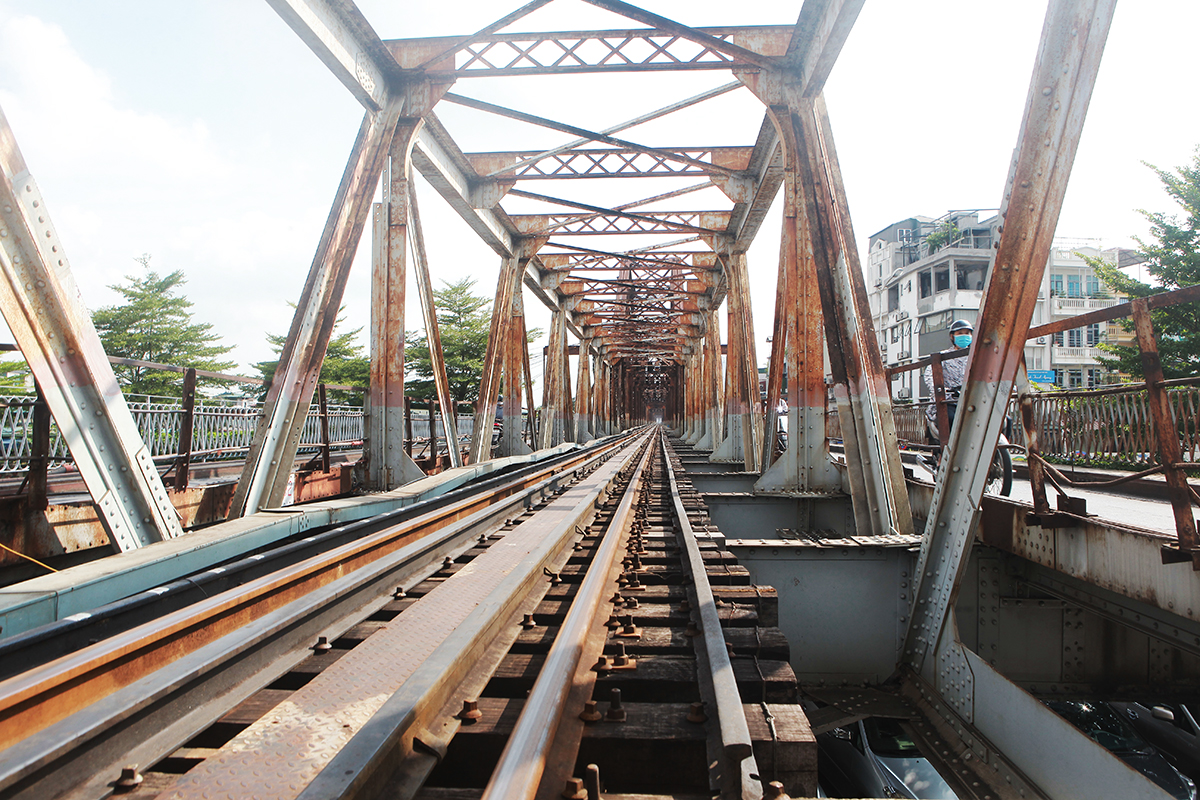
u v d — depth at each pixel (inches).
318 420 449.7
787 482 412.8
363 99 372.5
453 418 482.0
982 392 174.9
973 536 177.2
